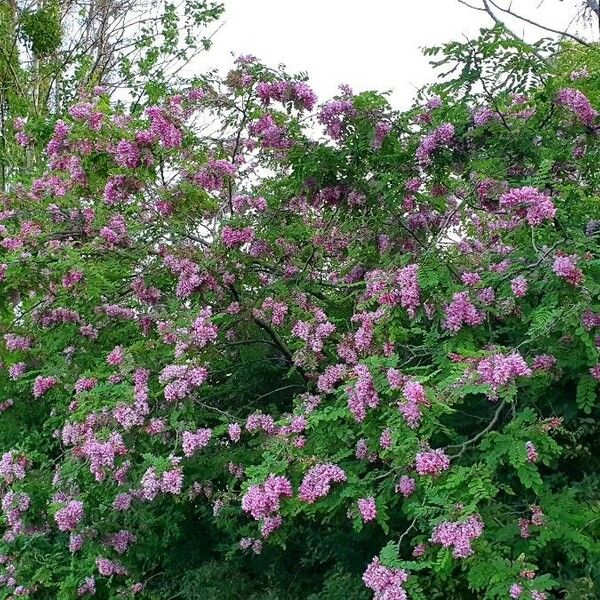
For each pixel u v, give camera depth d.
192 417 3.96
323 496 3.03
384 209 4.53
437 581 2.81
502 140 3.99
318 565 4.32
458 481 2.57
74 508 4.07
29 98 10.74
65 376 4.73
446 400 2.69
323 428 3.35
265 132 4.49
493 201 3.95
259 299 4.50
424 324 3.56
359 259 4.74
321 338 3.93
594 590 2.71
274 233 4.63
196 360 3.90
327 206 4.75
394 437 2.80
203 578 4.31
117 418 3.69
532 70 3.89
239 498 3.90
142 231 4.79
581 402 2.99
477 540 2.50
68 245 4.67
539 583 2.37
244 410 4.70
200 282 4.29
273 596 3.97
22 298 5.20
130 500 4.21
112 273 4.79
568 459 3.44
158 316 4.29
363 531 3.62
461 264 3.48
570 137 4.01
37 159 6.05
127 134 4.56
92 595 4.56
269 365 4.85
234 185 4.89
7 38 10.63
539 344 3.13
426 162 4.22
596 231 3.35
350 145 4.38
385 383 2.92
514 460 2.64
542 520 2.75
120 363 4.01
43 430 5.45
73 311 4.98
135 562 4.66
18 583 4.71
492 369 2.60
